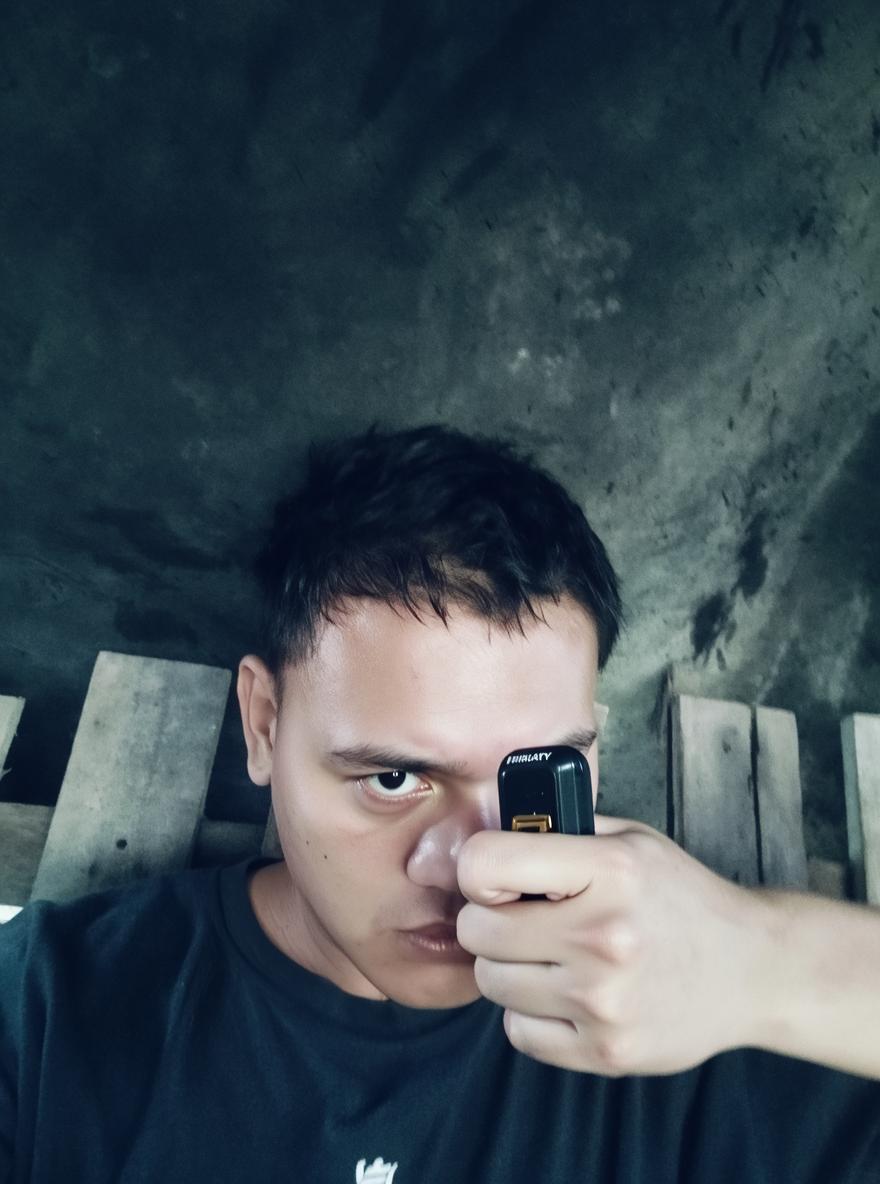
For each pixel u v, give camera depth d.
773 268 1.82
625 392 1.74
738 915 0.57
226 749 1.59
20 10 1.48
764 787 1.43
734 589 1.81
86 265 1.55
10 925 0.87
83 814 1.18
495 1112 0.76
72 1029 0.74
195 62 1.56
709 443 1.79
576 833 0.50
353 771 0.64
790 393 1.85
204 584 1.62
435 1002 0.67
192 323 1.60
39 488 1.55
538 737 0.64
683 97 1.75
